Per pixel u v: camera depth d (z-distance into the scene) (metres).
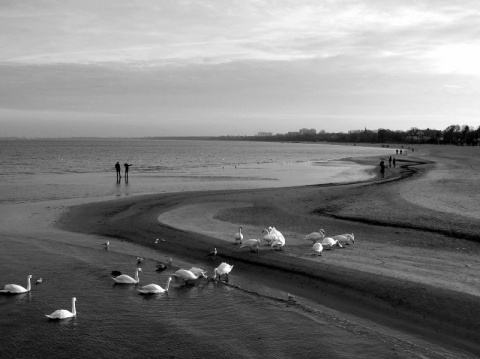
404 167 87.12
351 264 20.84
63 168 92.75
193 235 27.48
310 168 94.44
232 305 17.61
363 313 16.48
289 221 31.70
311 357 13.62
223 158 150.62
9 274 21.33
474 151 161.38
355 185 52.25
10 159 129.12
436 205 35.81
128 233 29.41
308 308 17.11
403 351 13.71
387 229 28.23
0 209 38.41
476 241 25.00
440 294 16.83
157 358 13.77
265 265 21.72
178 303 17.89
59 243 27.12
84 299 18.36
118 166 62.38
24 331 15.53
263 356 13.77
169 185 58.69
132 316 16.72
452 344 14.02
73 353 14.09
